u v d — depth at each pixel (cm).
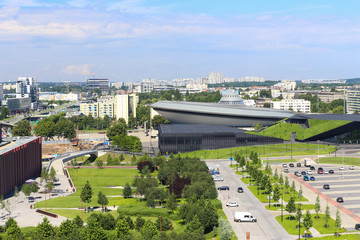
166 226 16150
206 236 15875
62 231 14525
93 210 19125
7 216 18138
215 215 16375
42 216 18100
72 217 17850
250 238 15550
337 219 16088
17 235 14375
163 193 19500
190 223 15375
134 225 16112
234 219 17650
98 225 14800
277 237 15688
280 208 19425
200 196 19775
